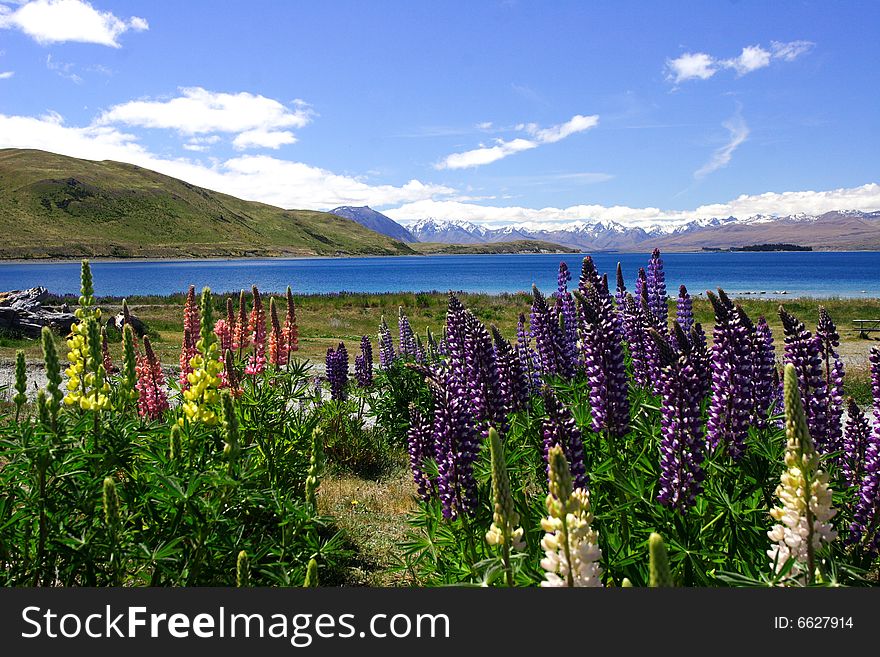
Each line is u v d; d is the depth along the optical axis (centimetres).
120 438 473
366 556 675
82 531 431
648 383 641
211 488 457
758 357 495
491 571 313
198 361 507
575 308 744
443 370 469
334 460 1044
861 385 1537
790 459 296
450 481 450
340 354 1162
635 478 425
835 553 409
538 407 605
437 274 15538
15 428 427
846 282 10419
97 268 18038
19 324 2662
